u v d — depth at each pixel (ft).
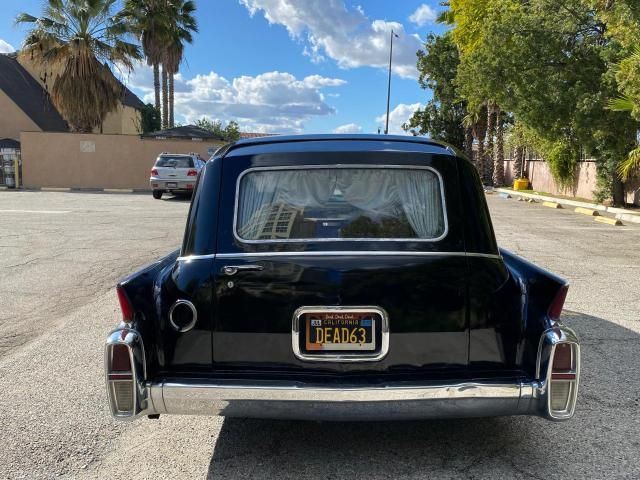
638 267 26.71
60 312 19.06
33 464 9.71
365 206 9.48
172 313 8.88
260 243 9.14
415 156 9.68
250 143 10.36
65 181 82.28
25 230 37.37
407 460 9.78
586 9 50.72
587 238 35.99
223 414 8.52
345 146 9.97
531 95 55.77
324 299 8.73
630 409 11.76
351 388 8.30
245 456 9.96
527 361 8.79
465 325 8.79
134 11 88.89
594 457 9.87
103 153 81.87
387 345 8.71
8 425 11.12
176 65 114.93
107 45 84.94
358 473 9.39
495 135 101.76
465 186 9.50
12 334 16.78
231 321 8.81
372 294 8.72
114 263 26.78
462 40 88.53
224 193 9.51
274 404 8.40
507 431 10.84
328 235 9.25
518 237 36.24
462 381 8.46
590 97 49.75
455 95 112.06
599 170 58.29
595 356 14.90
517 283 9.14
